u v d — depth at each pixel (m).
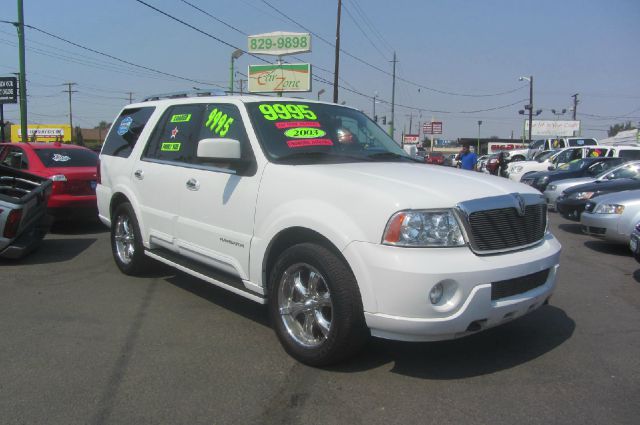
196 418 3.17
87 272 6.48
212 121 4.96
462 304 3.36
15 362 3.90
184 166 5.10
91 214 9.21
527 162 22.53
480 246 3.50
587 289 6.21
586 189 10.77
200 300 5.41
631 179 11.08
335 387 3.56
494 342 4.38
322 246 3.73
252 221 4.24
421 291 3.28
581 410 3.30
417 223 3.36
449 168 4.51
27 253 7.32
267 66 32.91
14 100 22.25
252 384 3.60
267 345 4.27
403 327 3.35
